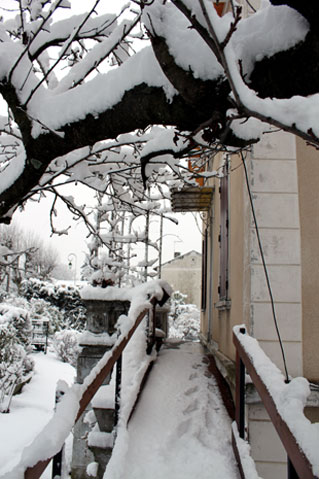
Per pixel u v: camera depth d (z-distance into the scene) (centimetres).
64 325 2161
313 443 129
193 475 260
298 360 351
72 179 322
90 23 277
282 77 159
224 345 526
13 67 223
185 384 417
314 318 357
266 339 355
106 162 336
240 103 115
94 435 304
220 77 153
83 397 183
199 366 489
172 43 160
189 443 302
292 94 163
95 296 479
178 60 158
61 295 2334
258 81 161
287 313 358
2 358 991
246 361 245
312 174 379
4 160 405
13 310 1494
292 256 366
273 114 119
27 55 247
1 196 259
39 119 227
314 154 381
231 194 501
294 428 144
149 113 193
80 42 348
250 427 331
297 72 156
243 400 280
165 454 284
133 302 446
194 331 1972
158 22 162
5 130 318
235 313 448
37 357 1716
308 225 371
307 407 335
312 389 332
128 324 298
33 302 2042
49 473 452
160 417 338
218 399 386
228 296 508
